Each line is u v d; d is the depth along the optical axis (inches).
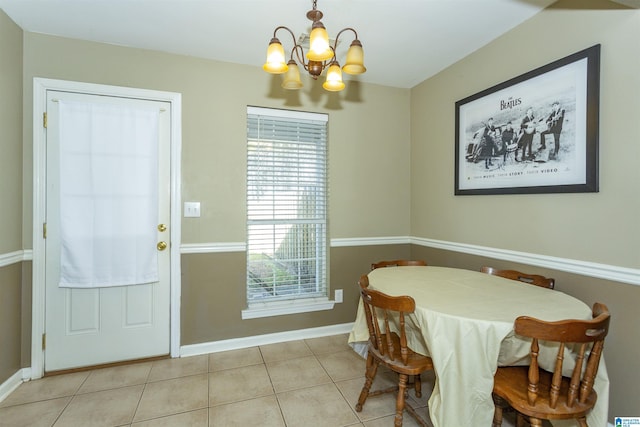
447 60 98.4
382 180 118.1
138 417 67.4
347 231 113.7
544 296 60.9
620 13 59.1
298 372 85.9
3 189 72.9
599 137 62.4
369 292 61.3
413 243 119.9
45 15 74.3
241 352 97.7
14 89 76.9
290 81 64.0
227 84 98.3
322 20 76.7
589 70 63.3
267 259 107.3
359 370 87.0
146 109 90.5
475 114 91.4
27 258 81.4
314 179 112.2
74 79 84.3
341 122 112.2
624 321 59.3
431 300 58.6
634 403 58.1
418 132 117.0
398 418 59.7
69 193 83.8
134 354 91.0
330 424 65.6
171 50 91.5
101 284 86.6
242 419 66.9
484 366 49.1
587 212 64.9
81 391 76.7
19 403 71.8
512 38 80.6
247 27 80.0
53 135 83.3
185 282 95.0
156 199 91.6
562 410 45.9
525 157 76.9
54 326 84.1
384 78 112.0
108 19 76.2
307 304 108.4
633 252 57.8
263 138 105.0
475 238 92.8
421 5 71.1
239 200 100.1
